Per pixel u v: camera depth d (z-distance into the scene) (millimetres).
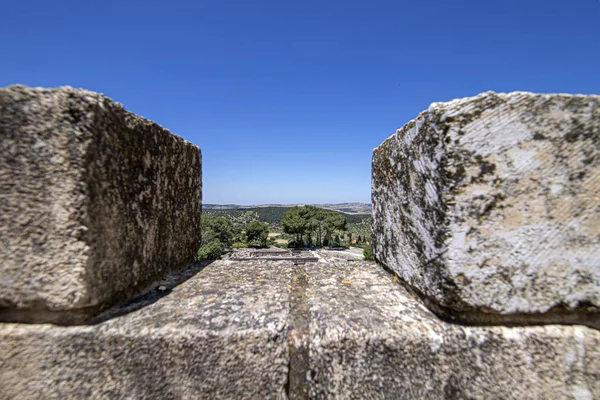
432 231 1214
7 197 1033
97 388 1048
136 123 1355
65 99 1035
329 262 2148
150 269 1502
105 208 1154
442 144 1139
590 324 1157
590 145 1116
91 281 1079
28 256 1041
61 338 1059
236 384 1048
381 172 1898
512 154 1114
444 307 1212
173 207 1753
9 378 1058
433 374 1077
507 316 1146
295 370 1077
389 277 1751
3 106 1027
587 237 1108
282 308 1252
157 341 1053
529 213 1113
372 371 1075
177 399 1045
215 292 1449
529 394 1079
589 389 1090
